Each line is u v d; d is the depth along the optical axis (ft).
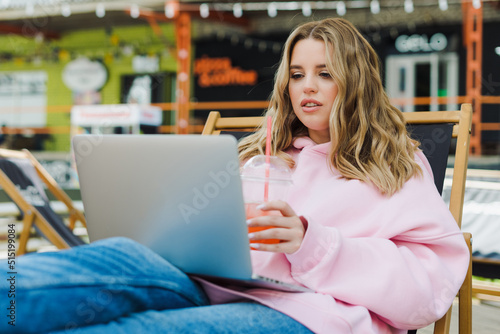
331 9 36.14
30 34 43.16
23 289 2.50
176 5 33.99
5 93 46.34
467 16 32.17
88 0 35.19
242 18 37.63
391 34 34.71
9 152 12.69
